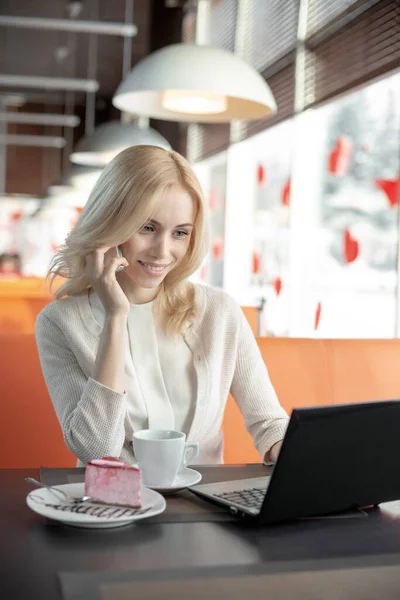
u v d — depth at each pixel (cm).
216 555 95
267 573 90
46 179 1127
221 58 257
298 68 441
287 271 491
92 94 1020
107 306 144
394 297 358
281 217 514
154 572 89
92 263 148
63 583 84
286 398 217
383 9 346
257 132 516
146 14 734
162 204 152
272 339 222
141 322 166
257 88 256
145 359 164
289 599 84
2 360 203
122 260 149
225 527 107
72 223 801
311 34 427
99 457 139
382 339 230
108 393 139
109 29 496
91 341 159
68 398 151
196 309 170
